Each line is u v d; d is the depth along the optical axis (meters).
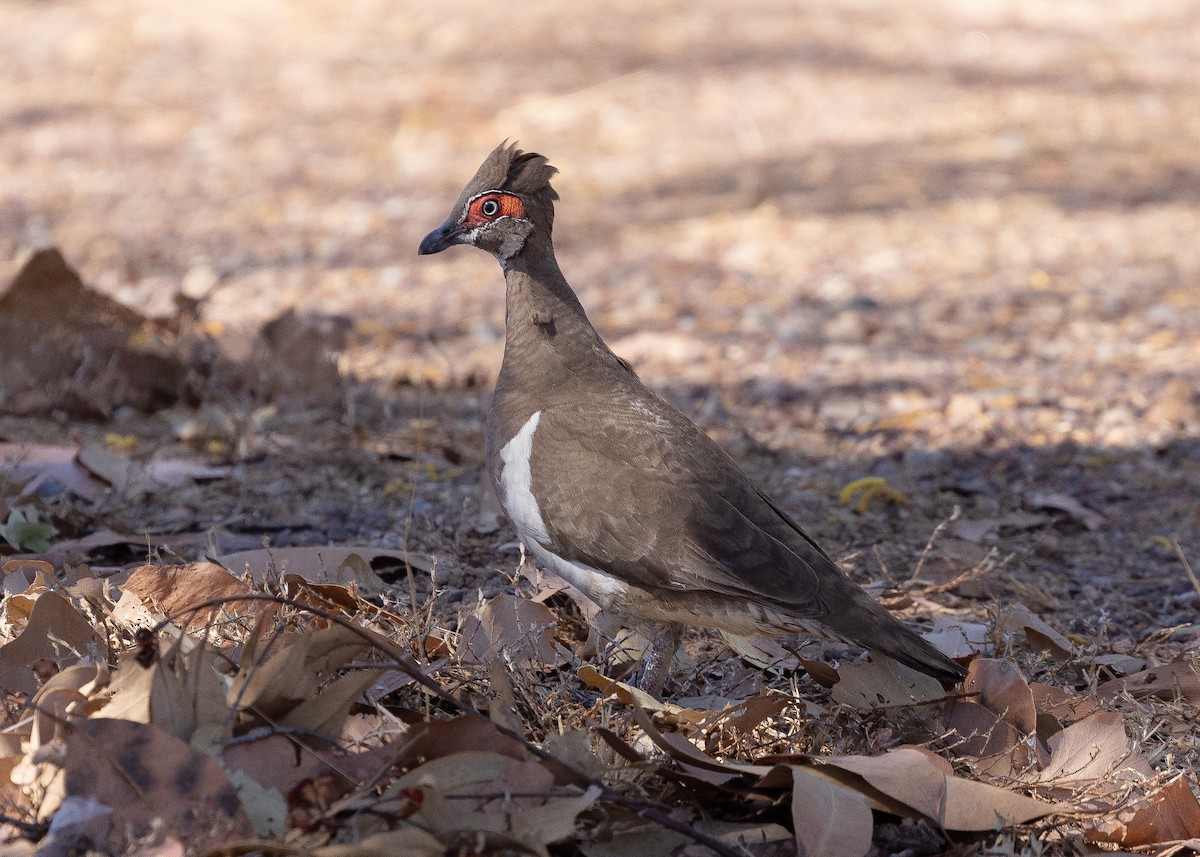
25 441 11.48
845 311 17.33
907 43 32.78
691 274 18.97
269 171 23.62
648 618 7.71
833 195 22.81
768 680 8.30
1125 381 14.68
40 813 5.88
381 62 29.64
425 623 7.86
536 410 7.87
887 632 7.33
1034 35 34.44
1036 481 12.01
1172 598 9.79
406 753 6.11
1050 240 20.64
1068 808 6.44
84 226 20.62
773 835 6.25
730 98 27.78
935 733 7.18
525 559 9.24
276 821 5.75
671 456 7.58
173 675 6.05
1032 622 8.52
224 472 11.34
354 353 15.16
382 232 20.73
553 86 28.02
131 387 12.98
